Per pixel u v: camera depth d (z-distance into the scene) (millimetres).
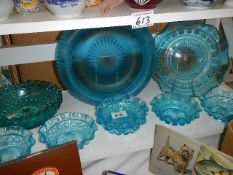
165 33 798
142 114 744
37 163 539
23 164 524
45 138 665
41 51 810
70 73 720
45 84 810
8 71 839
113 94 791
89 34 702
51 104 718
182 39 807
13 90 802
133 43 747
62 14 536
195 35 799
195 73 841
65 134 692
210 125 722
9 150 645
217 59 815
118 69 770
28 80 830
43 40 824
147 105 798
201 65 834
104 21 555
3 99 786
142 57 769
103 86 778
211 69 829
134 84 799
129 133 692
